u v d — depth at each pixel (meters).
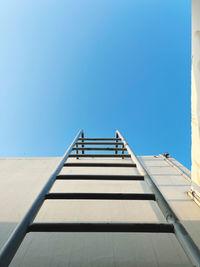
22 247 0.84
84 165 1.16
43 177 1.83
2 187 1.59
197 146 1.19
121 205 1.22
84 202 1.26
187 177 1.71
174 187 1.54
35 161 2.44
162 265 0.75
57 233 0.93
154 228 0.60
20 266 0.75
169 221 0.63
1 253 0.48
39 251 0.82
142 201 1.27
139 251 0.82
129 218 1.08
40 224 0.61
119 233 0.94
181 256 0.79
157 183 1.64
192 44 1.21
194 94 1.20
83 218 1.08
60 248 0.84
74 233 0.93
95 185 1.59
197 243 0.86
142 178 0.97
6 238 0.92
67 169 1.98
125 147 1.96
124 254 0.81
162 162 2.34
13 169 2.11
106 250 0.83
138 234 0.93
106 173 1.86
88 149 1.91
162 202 0.72
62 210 1.16
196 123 1.19
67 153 1.52
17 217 1.11
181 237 0.55
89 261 0.77
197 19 1.13
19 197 1.39
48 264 0.76
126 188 1.54
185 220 1.04
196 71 1.16
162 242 0.88
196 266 0.45
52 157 2.63
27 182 1.70
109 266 0.75
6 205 1.27
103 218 1.08
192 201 1.25
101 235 0.92
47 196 0.78
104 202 1.26
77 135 2.34
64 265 0.76
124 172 1.89
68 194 0.78
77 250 0.83
